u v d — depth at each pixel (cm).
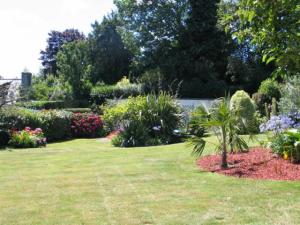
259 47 461
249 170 754
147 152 1094
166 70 3569
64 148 1421
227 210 539
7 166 927
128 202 590
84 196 630
